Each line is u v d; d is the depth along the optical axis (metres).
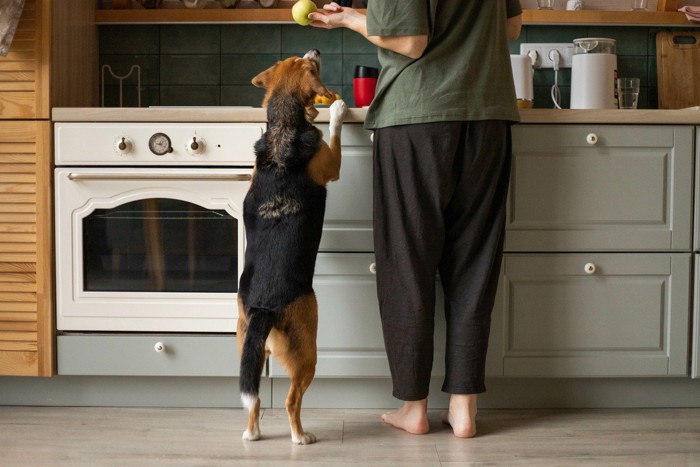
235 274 2.43
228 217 2.43
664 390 2.53
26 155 2.42
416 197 2.15
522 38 2.99
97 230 2.45
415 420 2.26
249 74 2.99
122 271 2.46
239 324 2.18
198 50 2.99
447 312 2.28
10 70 2.41
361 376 2.44
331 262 2.42
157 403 2.52
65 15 2.56
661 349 2.46
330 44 2.98
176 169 2.41
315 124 2.40
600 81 2.74
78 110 2.40
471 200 2.21
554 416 2.44
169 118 2.39
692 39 2.98
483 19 2.15
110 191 2.42
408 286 2.19
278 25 2.98
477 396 2.53
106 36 2.98
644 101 3.01
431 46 2.14
